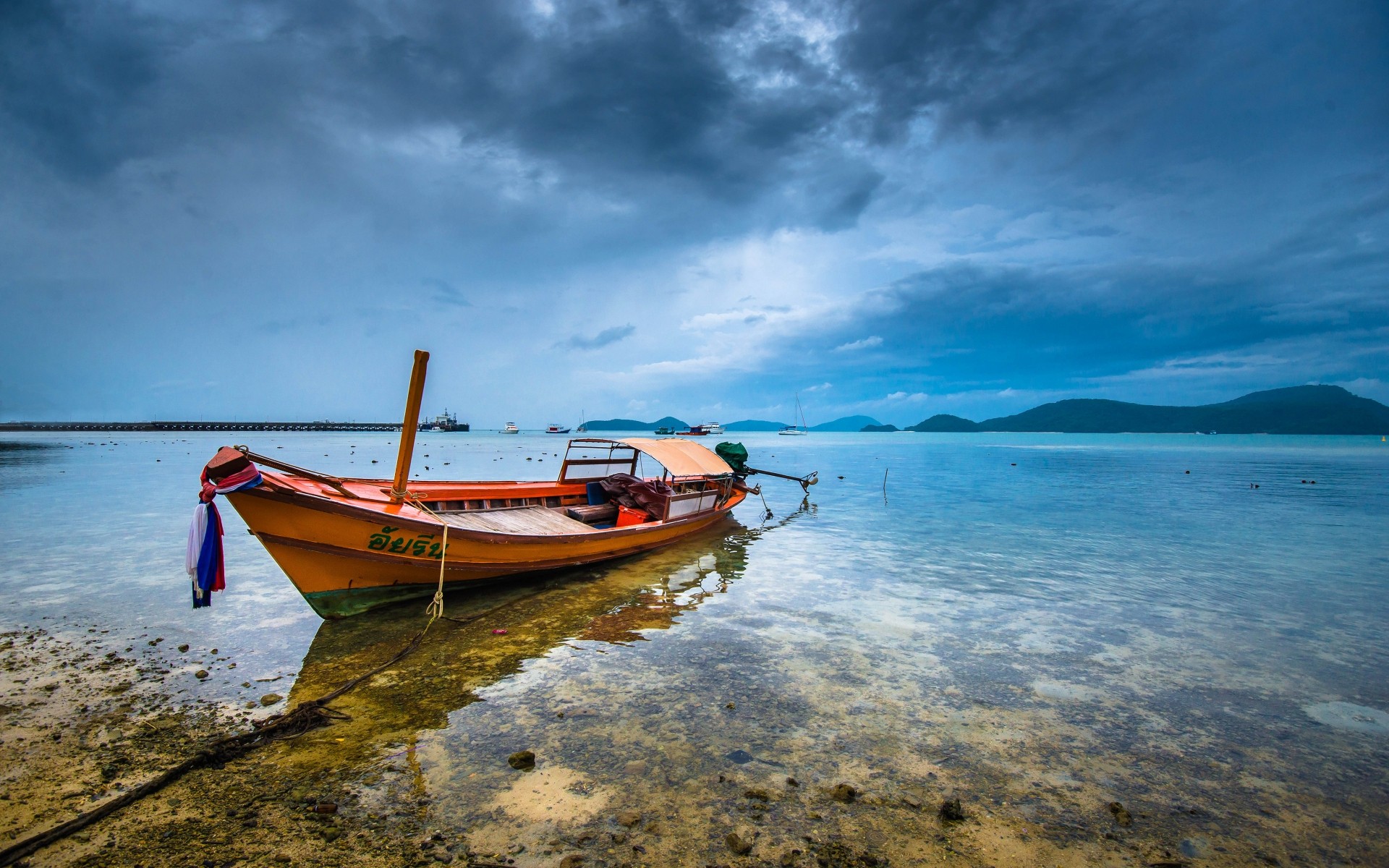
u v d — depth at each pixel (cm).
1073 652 934
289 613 1093
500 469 4222
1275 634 1017
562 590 1277
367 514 984
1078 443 12719
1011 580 1367
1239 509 2481
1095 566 1502
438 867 457
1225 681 834
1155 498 2894
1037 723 713
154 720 693
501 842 487
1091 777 604
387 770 592
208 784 564
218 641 955
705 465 1970
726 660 890
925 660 897
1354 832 528
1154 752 652
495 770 592
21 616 1067
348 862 463
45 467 4066
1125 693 796
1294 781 603
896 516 2361
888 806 547
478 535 1116
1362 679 843
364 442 9044
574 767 599
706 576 1400
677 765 606
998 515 2369
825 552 1680
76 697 753
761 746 648
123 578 1310
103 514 2131
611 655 908
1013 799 564
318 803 536
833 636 999
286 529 932
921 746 654
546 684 802
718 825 513
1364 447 10106
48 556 1510
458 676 827
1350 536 1889
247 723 691
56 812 521
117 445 7206
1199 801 568
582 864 462
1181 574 1417
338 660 880
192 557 852
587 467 1795
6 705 728
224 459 862
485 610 1125
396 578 1083
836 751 641
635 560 1567
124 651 910
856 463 5825
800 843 493
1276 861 489
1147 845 504
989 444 12194
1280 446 10581
